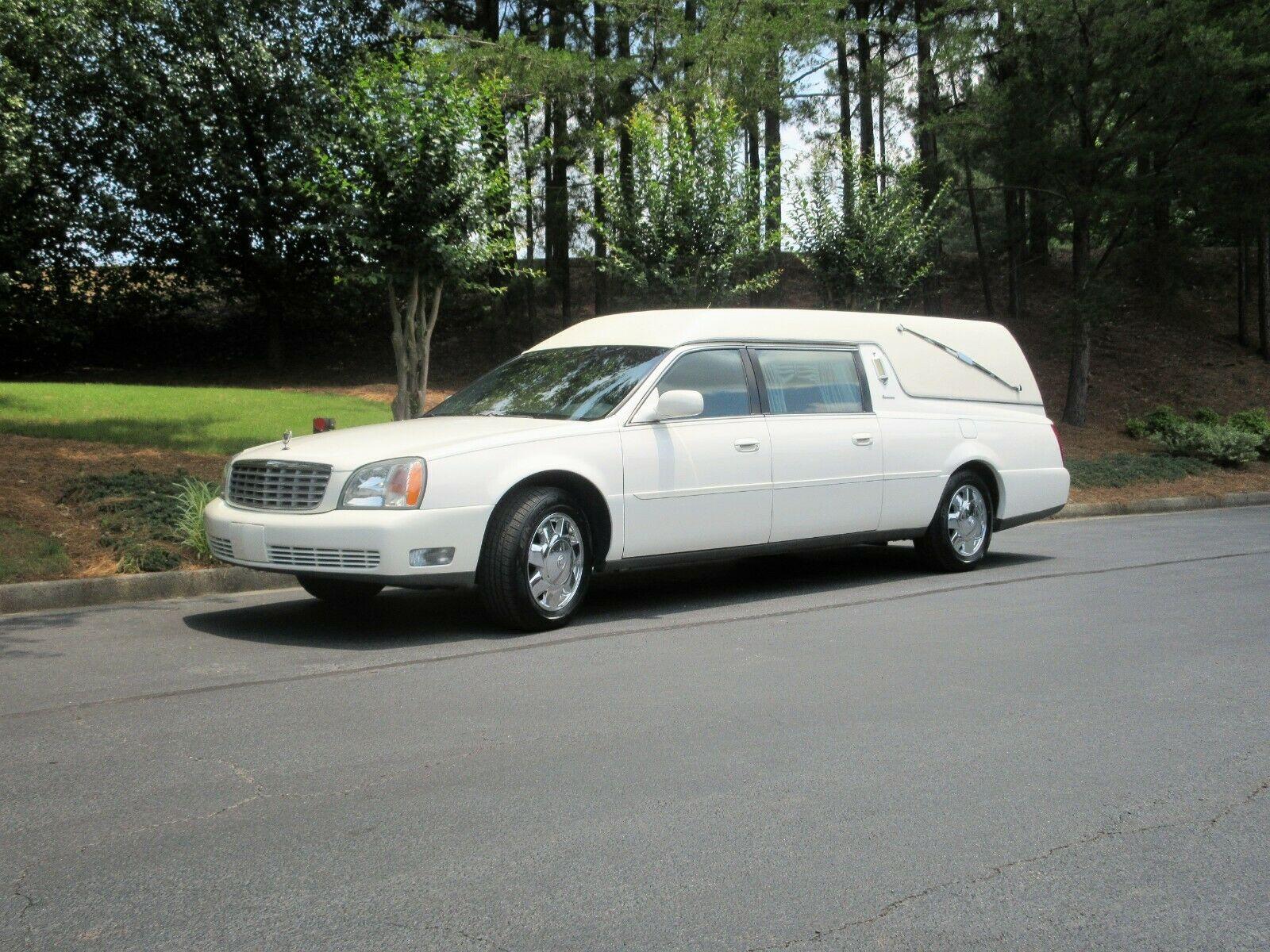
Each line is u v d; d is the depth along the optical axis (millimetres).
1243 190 20562
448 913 3158
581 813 3920
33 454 11562
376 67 12531
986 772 4371
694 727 4949
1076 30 20062
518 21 26297
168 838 3693
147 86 24125
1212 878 3418
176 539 9273
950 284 34281
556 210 25984
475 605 8039
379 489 6609
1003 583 9000
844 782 4246
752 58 18953
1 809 3949
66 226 25422
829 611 7785
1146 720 5094
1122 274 29719
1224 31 19219
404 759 4488
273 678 5828
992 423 9773
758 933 3049
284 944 2977
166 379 26625
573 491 7344
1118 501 15891
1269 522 14047
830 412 8680
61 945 2967
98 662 6191
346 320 30859
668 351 7883
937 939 3025
